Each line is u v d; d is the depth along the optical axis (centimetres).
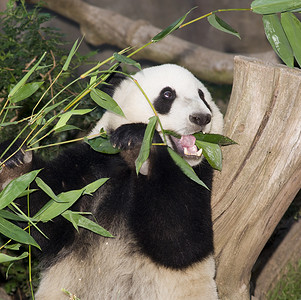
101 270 588
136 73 612
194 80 602
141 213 543
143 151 469
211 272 572
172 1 1586
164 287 566
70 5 1284
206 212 568
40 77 830
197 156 546
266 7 494
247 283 663
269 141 559
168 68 601
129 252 577
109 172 597
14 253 774
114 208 588
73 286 587
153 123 478
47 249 583
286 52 511
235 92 572
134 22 1284
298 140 553
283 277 830
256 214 596
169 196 532
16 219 485
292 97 543
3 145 555
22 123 794
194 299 562
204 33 1579
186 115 555
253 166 572
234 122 572
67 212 515
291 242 857
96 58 1359
